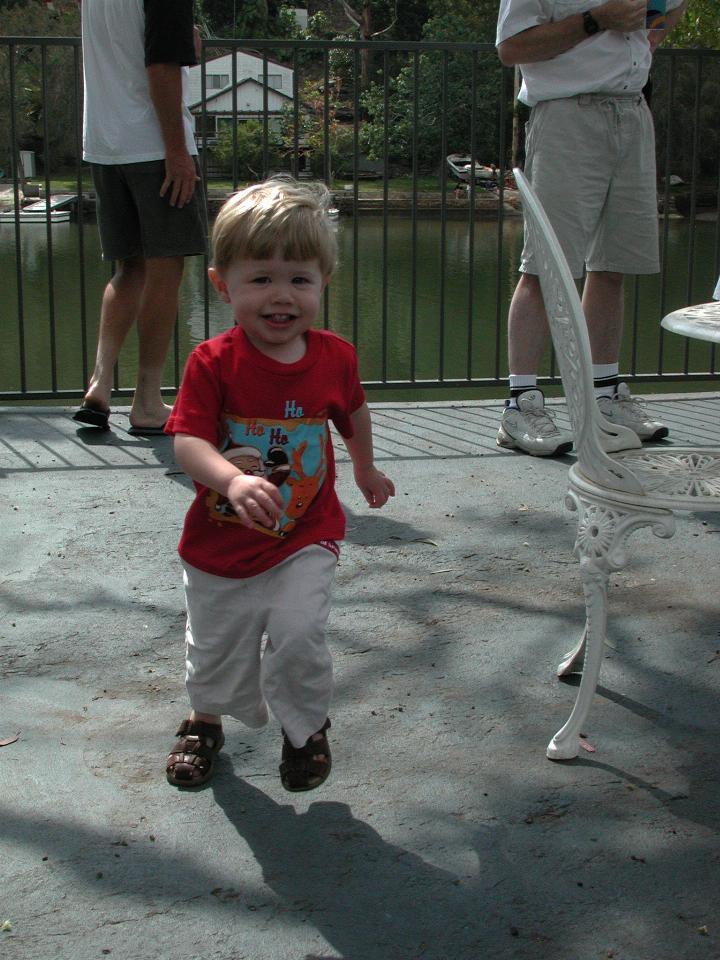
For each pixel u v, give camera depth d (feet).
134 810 6.96
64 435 15.55
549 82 13.89
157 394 15.62
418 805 7.04
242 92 107.55
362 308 35.06
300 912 6.04
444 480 13.75
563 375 7.73
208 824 6.82
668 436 15.88
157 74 13.93
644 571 10.89
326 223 6.79
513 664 8.98
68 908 6.04
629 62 13.89
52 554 11.09
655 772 7.47
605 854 6.57
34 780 7.25
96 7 14.20
